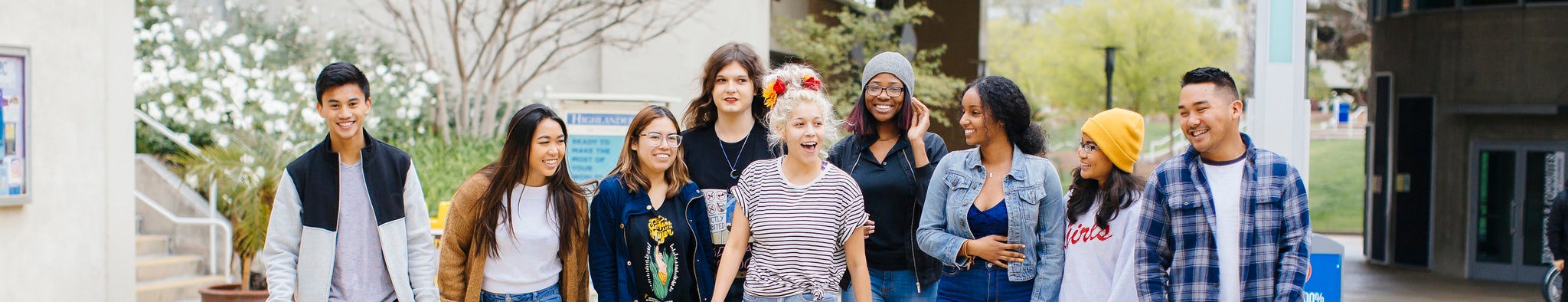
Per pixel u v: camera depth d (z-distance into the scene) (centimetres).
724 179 366
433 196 862
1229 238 293
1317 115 2094
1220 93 289
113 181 546
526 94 1110
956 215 338
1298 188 292
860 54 1186
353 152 339
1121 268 315
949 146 1227
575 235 344
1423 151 1280
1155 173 308
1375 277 1209
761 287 316
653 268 336
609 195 340
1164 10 2245
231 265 761
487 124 1045
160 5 935
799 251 313
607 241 341
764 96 350
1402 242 1302
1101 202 323
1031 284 337
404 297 340
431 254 351
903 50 1217
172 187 793
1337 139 2089
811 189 317
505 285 335
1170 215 303
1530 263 1180
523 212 338
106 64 540
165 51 750
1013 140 341
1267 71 568
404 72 1021
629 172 342
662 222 338
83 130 529
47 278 512
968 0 1305
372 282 338
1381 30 1337
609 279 342
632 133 342
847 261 328
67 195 521
